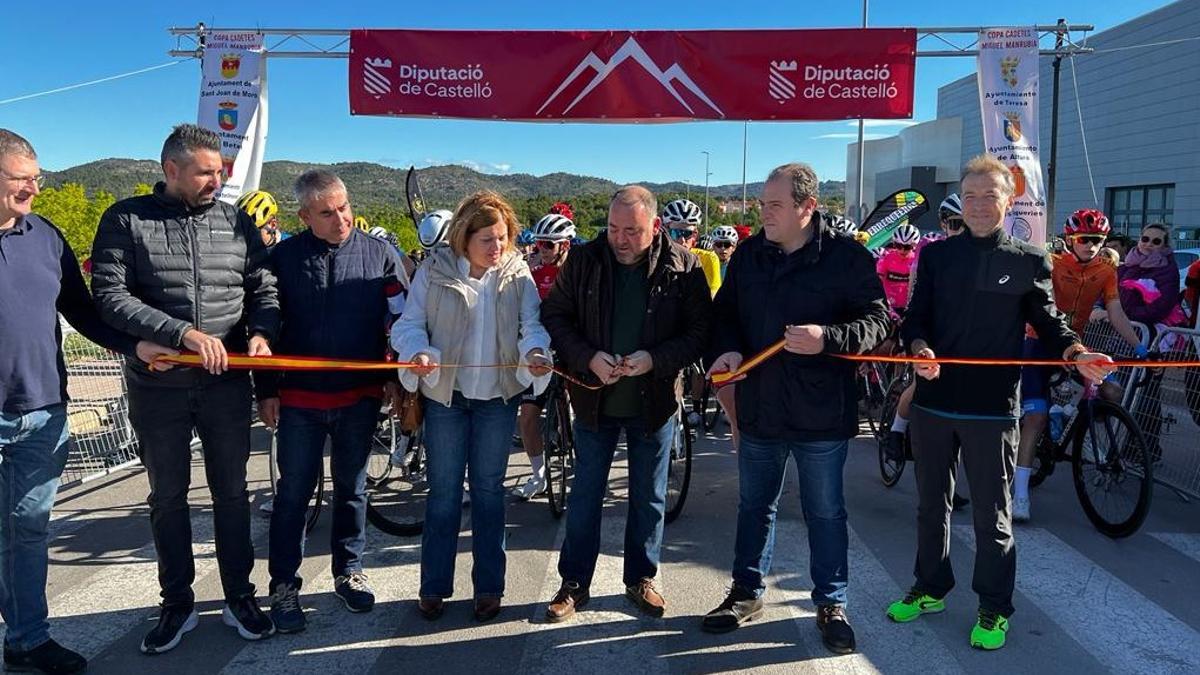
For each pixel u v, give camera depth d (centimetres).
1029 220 802
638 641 346
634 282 348
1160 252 664
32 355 302
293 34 802
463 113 801
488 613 365
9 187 286
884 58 786
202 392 326
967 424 337
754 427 339
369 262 368
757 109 793
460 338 348
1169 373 567
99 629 360
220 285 327
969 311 336
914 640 345
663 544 465
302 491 359
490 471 360
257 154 816
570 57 791
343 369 350
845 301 329
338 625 362
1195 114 2317
